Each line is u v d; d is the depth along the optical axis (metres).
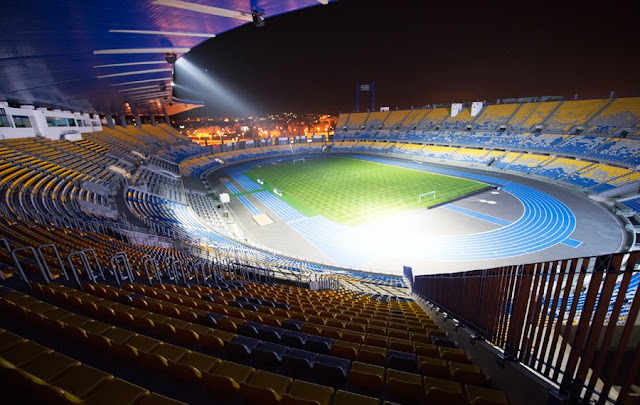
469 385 4.34
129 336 4.82
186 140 64.00
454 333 6.93
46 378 3.36
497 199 33.97
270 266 17.61
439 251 23.28
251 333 6.02
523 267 4.48
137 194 28.77
